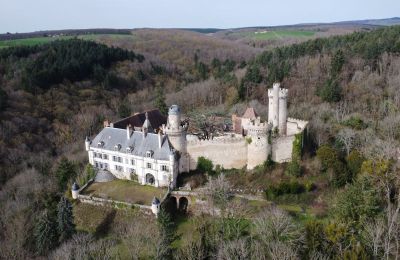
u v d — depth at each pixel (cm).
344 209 7406
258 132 9931
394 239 7012
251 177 10006
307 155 10638
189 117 15238
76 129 14912
